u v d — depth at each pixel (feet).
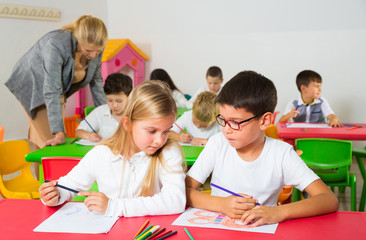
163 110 3.45
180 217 3.39
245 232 3.02
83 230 3.09
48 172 5.40
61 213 3.44
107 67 14.94
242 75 3.73
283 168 3.98
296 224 3.16
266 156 4.02
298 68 14.46
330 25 13.69
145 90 3.54
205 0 15.87
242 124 3.61
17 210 3.51
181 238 2.93
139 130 3.55
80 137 7.27
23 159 6.82
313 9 13.85
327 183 7.09
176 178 3.76
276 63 14.82
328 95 14.05
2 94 14.96
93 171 3.98
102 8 18.38
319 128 8.58
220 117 3.72
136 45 17.85
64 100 8.07
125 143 3.89
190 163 5.53
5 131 15.16
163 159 3.90
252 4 14.90
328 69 13.96
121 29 18.31
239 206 3.33
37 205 3.63
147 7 17.33
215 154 4.24
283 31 14.51
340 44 13.64
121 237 2.97
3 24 14.75
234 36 15.47
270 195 4.08
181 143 7.06
